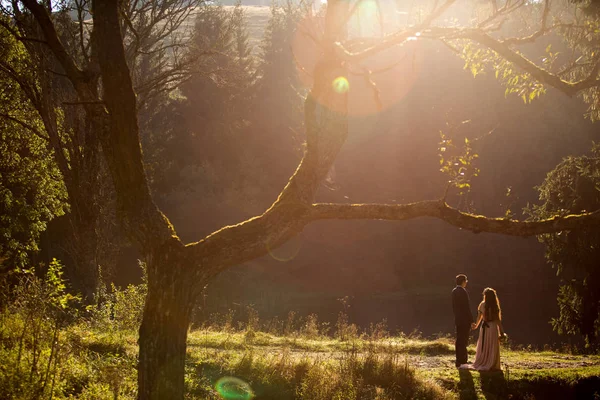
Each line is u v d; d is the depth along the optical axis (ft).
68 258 113.19
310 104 21.52
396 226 165.58
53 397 23.52
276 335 54.03
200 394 30.07
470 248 162.40
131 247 143.74
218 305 116.47
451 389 35.78
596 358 50.16
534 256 151.74
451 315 133.18
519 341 98.27
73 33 66.18
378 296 150.71
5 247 78.84
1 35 65.92
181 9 75.77
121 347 34.94
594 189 64.80
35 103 67.82
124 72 20.31
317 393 32.07
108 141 20.68
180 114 181.57
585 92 46.47
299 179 20.89
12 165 80.74
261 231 20.27
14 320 28.71
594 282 67.36
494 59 28.45
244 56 192.75
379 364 36.32
